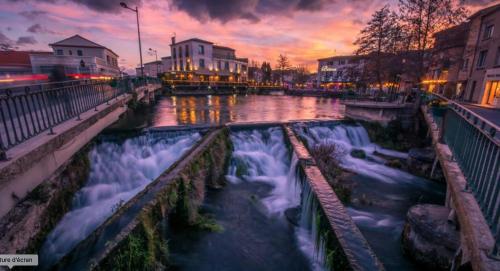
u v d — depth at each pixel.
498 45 21.78
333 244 4.45
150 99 30.09
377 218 7.78
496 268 2.96
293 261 5.61
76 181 7.76
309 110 25.91
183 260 5.48
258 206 8.00
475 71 25.50
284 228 6.84
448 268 5.09
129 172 9.76
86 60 27.69
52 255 5.70
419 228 5.61
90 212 7.34
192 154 8.34
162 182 6.32
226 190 9.05
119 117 15.02
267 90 69.56
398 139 15.91
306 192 6.98
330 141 14.15
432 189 9.90
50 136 6.36
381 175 11.21
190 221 6.68
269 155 11.91
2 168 4.30
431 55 19.12
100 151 9.69
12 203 4.82
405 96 21.08
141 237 4.70
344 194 8.86
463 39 27.91
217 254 5.76
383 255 6.08
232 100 38.19
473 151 5.20
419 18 18.42
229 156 10.81
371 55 26.64
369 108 17.23
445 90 31.14
